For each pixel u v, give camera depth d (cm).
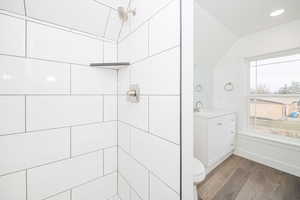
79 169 81
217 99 263
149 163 63
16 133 61
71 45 75
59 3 64
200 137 178
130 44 78
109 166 94
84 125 82
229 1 135
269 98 209
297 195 137
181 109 47
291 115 188
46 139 69
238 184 154
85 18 74
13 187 62
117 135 97
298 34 169
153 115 60
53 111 71
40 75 67
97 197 88
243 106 228
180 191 47
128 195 83
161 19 54
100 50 87
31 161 65
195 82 235
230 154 229
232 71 238
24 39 62
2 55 57
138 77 71
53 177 72
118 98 95
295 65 183
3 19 57
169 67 51
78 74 79
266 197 135
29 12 61
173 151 49
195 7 142
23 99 63
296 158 171
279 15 159
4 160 59
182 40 46
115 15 80
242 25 183
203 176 110
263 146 202
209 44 208
